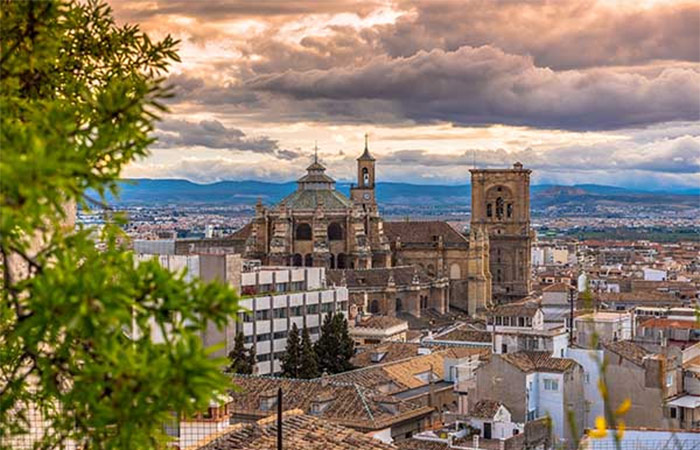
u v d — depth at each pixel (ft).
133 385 65.82
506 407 439.63
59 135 69.72
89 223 82.33
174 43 99.50
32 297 67.92
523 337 545.03
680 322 584.81
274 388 445.37
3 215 62.90
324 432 188.34
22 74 84.12
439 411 501.56
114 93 75.92
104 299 65.21
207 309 69.10
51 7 78.84
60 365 73.67
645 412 424.05
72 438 76.43
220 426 190.80
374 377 515.50
